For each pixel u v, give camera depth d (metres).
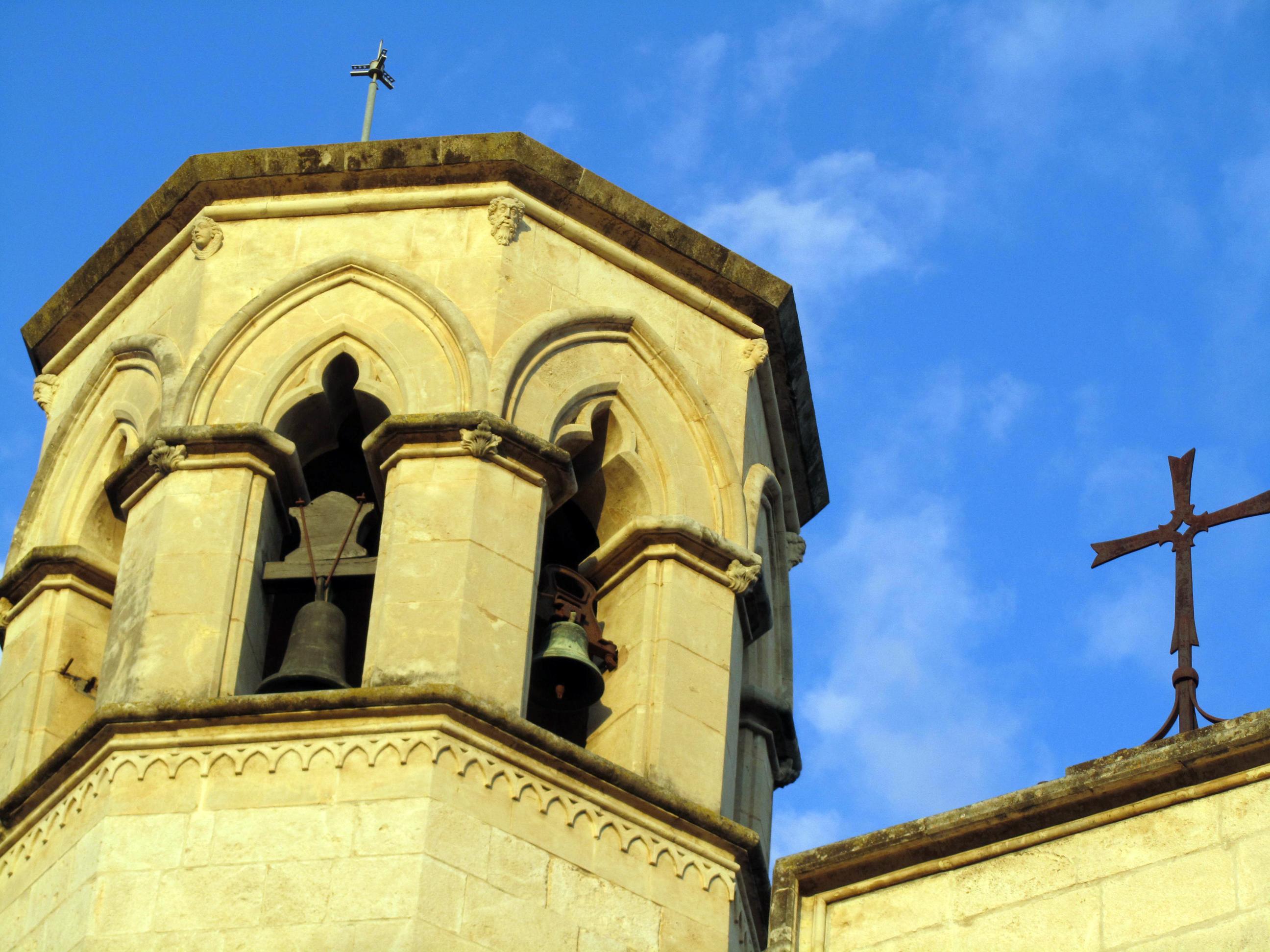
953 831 25.03
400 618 30.36
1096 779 24.48
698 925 29.83
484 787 29.23
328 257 33.66
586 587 32.81
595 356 33.66
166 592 30.94
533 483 31.86
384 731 29.30
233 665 30.50
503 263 33.41
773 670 35.66
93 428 34.38
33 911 29.36
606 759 30.52
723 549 33.09
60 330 36.28
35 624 33.06
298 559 32.31
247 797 29.05
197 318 33.47
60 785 30.20
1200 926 23.58
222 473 31.92
